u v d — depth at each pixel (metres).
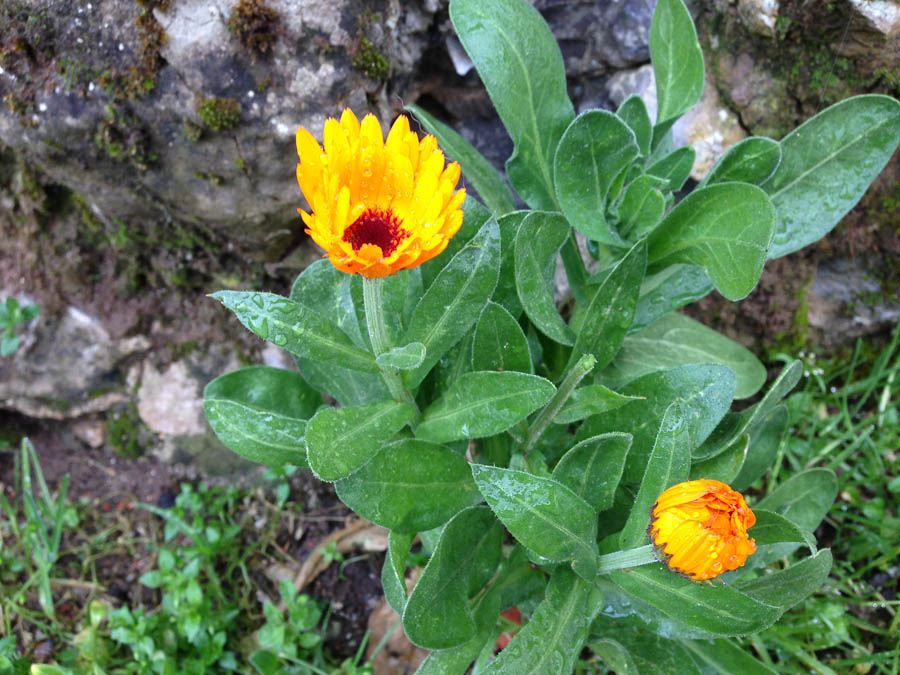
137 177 0.38
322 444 0.26
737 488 0.34
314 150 0.23
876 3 0.35
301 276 0.33
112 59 0.34
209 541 0.42
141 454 0.46
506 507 0.26
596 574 0.27
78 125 0.36
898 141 0.32
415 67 0.40
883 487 0.42
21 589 0.42
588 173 0.32
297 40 0.34
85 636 0.40
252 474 0.46
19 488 0.46
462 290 0.27
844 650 0.39
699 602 0.26
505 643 0.38
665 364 0.38
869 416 0.44
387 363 0.25
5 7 0.33
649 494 0.26
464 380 0.28
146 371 0.46
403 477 0.28
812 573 0.30
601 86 0.42
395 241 0.23
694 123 0.40
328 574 0.43
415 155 0.24
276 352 0.45
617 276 0.30
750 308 0.44
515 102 0.33
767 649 0.38
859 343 0.44
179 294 0.44
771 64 0.39
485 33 0.32
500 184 0.35
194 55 0.34
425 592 0.27
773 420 0.35
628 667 0.29
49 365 0.44
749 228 0.28
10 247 0.43
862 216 0.41
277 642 0.38
